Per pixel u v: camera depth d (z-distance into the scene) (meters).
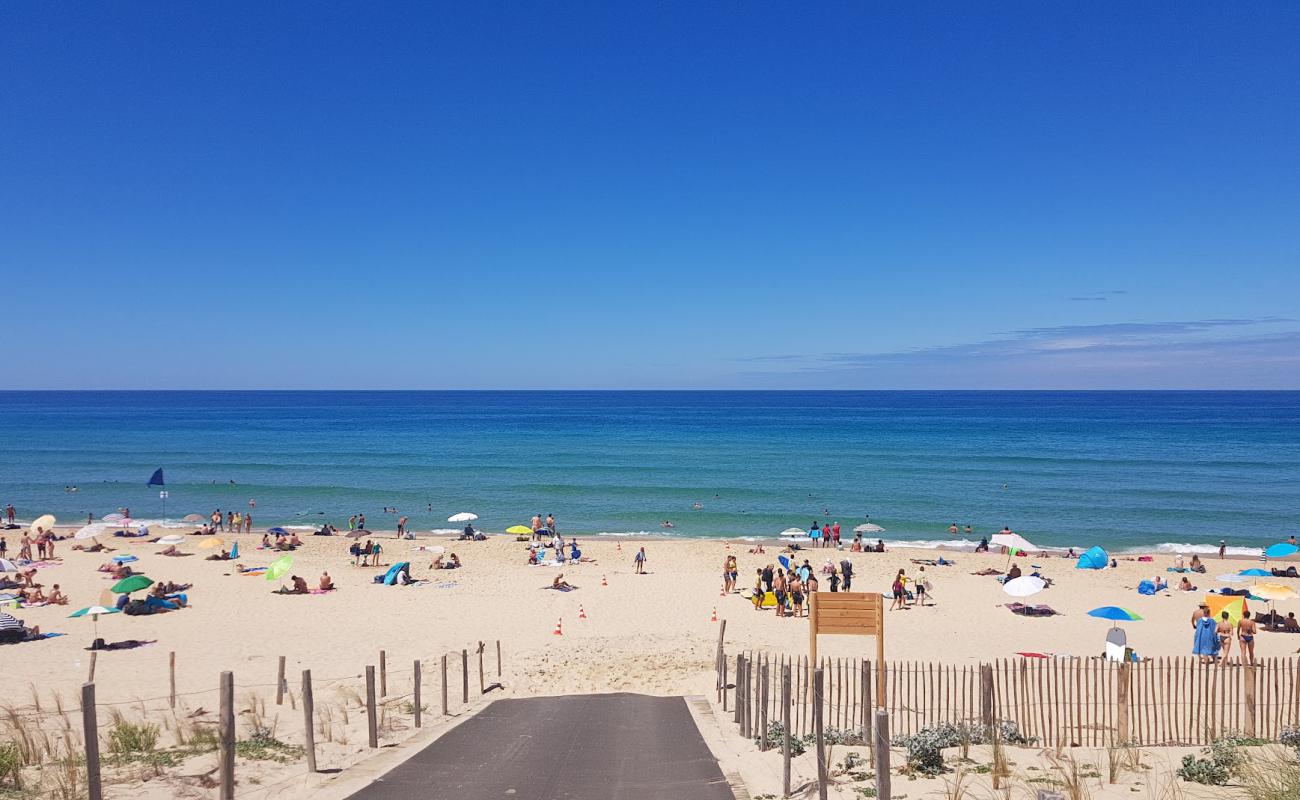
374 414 191.75
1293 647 25.03
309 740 11.39
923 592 32.12
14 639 25.69
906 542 49.72
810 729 14.80
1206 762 10.52
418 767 11.80
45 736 13.06
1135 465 82.56
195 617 29.58
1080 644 25.64
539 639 26.91
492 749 13.02
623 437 122.25
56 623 28.28
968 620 29.22
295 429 138.25
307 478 74.50
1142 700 17.50
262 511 59.38
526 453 97.12
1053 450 98.44
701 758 12.36
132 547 44.97
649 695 18.80
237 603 32.06
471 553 44.19
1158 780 10.33
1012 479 73.69
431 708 17.45
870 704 14.05
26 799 9.56
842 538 51.09
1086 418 166.38
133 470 79.19
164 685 20.09
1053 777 10.55
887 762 8.38
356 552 40.38
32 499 63.34
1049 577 38.22
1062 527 53.16
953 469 80.56
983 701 15.08
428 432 132.25
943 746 12.77
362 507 60.94
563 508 60.75
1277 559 43.59
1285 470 78.06
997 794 9.84
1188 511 57.91
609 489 68.56
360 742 13.58
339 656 24.27
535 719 15.68
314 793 10.38
